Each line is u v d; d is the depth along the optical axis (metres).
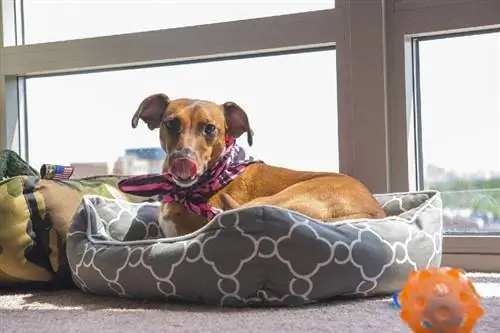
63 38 2.18
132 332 1.06
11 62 2.15
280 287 1.24
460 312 0.86
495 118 1.75
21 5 2.22
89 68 2.10
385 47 1.78
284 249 1.24
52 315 1.23
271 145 1.95
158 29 2.00
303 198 1.46
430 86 1.82
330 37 1.81
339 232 1.28
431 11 1.74
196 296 1.29
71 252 1.48
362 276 1.28
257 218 1.25
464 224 1.79
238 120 1.55
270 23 1.87
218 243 1.25
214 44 1.93
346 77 1.80
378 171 1.77
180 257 1.27
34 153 2.24
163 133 1.49
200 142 1.45
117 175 1.92
